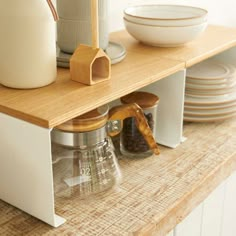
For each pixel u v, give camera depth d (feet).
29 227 2.96
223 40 4.39
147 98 3.79
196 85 4.37
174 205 3.19
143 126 3.50
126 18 4.17
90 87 3.11
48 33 2.98
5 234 2.90
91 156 3.28
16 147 2.89
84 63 3.10
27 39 2.91
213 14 6.82
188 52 3.97
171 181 3.47
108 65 3.20
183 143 4.05
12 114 2.80
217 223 4.13
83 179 3.26
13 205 3.15
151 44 4.13
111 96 2.99
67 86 3.12
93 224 2.98
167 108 3.91
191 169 3.64
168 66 3.57
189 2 6.17
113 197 3.26
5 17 2.85
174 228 3.40
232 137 4.20
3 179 3.12
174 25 3.91
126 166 3.67
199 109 4.36
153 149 3.59
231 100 4.41
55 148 3.21
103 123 3.19
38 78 3.02
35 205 2.98
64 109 2.77
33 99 2.91
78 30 3.46
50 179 2.81
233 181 4.18
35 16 2.87
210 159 3.79
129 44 4.24
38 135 2.73
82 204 3.19
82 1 3.38
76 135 3.11
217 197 3.94
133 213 3.10
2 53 2.97
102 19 3.55
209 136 4.20
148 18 3.93
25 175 2.94
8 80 3.03
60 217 3.03
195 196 3.43
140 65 3.58
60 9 3.48
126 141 3.78
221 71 4.57
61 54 3.56
